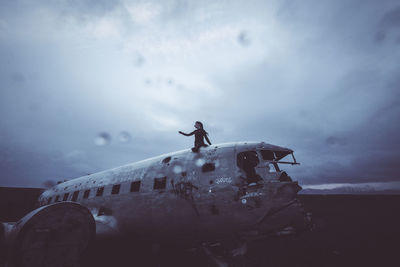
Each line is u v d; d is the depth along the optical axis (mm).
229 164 4527
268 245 6812
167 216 4746
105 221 5742
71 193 9211
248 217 3900
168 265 4977
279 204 3797
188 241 4625
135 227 5297
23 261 3061
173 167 5332
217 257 4301
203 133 5805
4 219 15734
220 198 4191
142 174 6016
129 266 5273
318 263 5102
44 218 3377
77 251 3680
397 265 4703
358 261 5098
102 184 7402
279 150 4871
